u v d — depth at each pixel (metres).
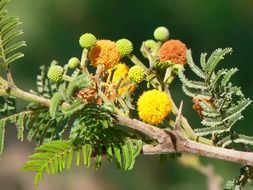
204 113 0.30
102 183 1.31
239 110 0.30
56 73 0.30
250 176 0.31
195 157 0.46
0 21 0.29
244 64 1.38
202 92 0.30
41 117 0.31
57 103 0.27
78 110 0.28
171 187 1.25
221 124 0.30
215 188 0.46
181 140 0.29
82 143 0.28
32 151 1.41
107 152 0.28
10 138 1.42
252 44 1.41
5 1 0.29
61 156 0.27
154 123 0.29
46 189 1.34
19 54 0.29
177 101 1.26
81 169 1.33
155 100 0.29
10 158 1.40
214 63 0.30
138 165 1.29
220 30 1.44
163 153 0.30
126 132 0.28
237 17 1.44
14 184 1.37
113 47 0.31
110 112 0.28
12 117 0.30
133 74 0.30
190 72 1.15
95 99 0.29
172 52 0.31
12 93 0.29
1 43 0.29
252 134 1.16
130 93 0.31
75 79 0.27
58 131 0.31
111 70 0.31
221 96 0.30
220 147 0.30
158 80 0.31
